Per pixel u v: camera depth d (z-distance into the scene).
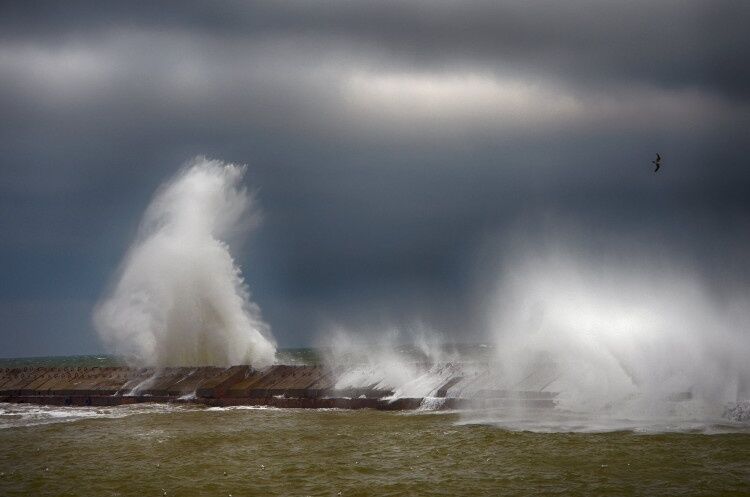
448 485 86.31
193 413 139.00
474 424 116.62
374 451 103.31
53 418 140.12
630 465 91.12
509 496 81.56
